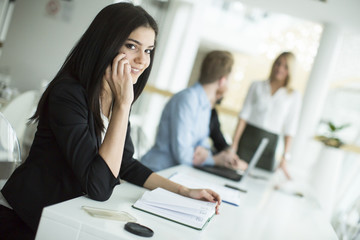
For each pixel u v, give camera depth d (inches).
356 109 239.3
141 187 51.6
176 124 87.6
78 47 42.9
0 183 47.8
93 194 39.0
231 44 280.4
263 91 133.9
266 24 257.9
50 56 172.2
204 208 42.9
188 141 88.7
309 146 172.2
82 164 38.9
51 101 41.0
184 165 87.7
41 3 173.5
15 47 175.8
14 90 147.8
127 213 37.6
